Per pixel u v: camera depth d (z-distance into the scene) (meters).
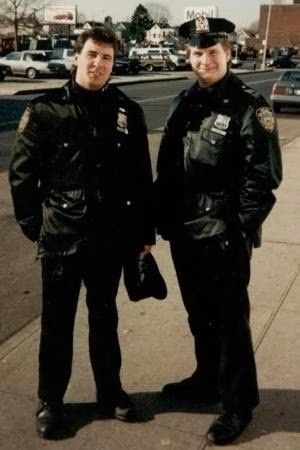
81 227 2.87
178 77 42.41
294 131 16.39
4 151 11.73
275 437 3.02
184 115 2.92
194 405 3.28
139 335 4.06
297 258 5.73
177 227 3.00
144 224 3.06
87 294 3.07
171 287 4.96
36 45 55.12
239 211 2.86
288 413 3.22
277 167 2.79
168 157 3.01
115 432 3.04
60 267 2.92
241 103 2.78
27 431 3.05
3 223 7.16
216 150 2.81
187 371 3.61
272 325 4.26
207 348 3.22
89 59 2.71
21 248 6.30
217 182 2.87
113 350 3.12
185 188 2.93
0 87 30.16
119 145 2.86
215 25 2.78
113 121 2.84
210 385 3.28
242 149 2.78
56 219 2.88
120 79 38.69
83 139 2.80
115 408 3.13
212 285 3.00
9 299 4.90
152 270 3.11
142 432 3.04
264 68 66.19
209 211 2.88
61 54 40.16
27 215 2.93
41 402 3.06
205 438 3.00
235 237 2.89
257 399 3.05
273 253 5.85
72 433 3.03
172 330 4.14
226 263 2.92
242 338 2.94
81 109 2.79
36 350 3.88
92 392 3.39
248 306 2.98
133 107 2.94
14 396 3.35
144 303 4.59
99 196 2.86
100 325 3.07
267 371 3.64
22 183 2.87
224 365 2.97
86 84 2.74
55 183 2.87
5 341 4.05
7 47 60.97
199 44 2.76
